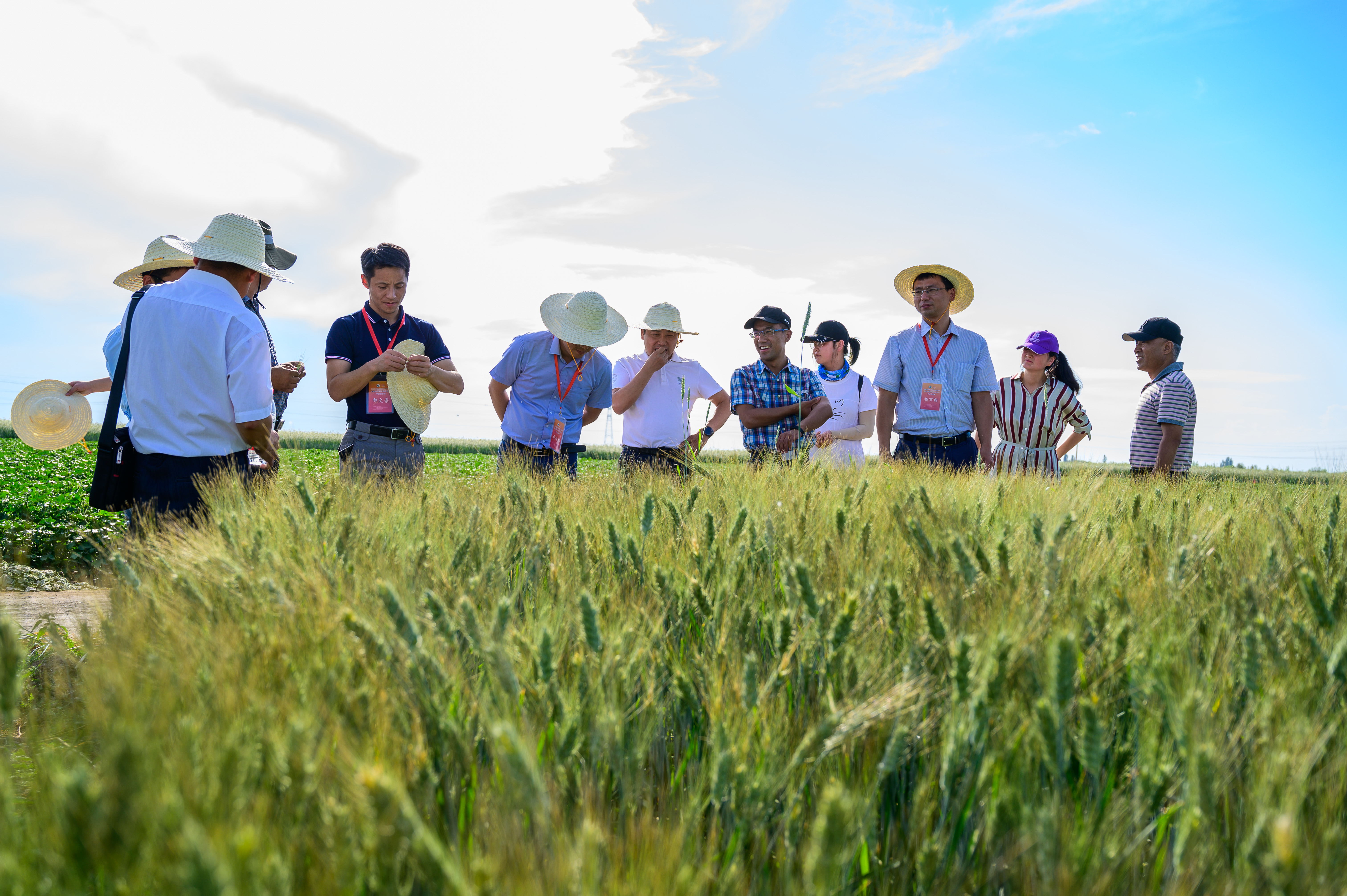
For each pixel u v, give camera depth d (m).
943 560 2.41
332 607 1.98
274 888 1.05
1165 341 6.85
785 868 1.43
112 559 2.51
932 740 1.75
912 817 1.56
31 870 1.15
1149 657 1.87
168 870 0.96
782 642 2.03
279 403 5.49
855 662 1.89
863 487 3.71
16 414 5.11
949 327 6.70
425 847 1.14
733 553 2.70
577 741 1.64
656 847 1.33
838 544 2.67
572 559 2.71
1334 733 1.63
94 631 2.18
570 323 5.78
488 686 1.83
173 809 1.00
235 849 0.99
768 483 4.15
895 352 6.87
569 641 2.03
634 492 3.87
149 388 3.84
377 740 1.49
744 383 6.78
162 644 1.82
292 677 1.63
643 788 1.69
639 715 1.83
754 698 1.74
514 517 3.20
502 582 2.46
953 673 1.72
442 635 1.92
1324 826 1.41
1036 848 1.41
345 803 1.30
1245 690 1.81
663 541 2.96
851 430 7.47
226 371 3.90
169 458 3.85
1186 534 3.06
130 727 1.19
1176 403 6.67
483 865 1.11
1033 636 1.85
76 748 1.70
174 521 3.41
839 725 1.60
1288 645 1.97
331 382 5.38
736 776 1.54
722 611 2.28
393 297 5.54
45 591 5.42
